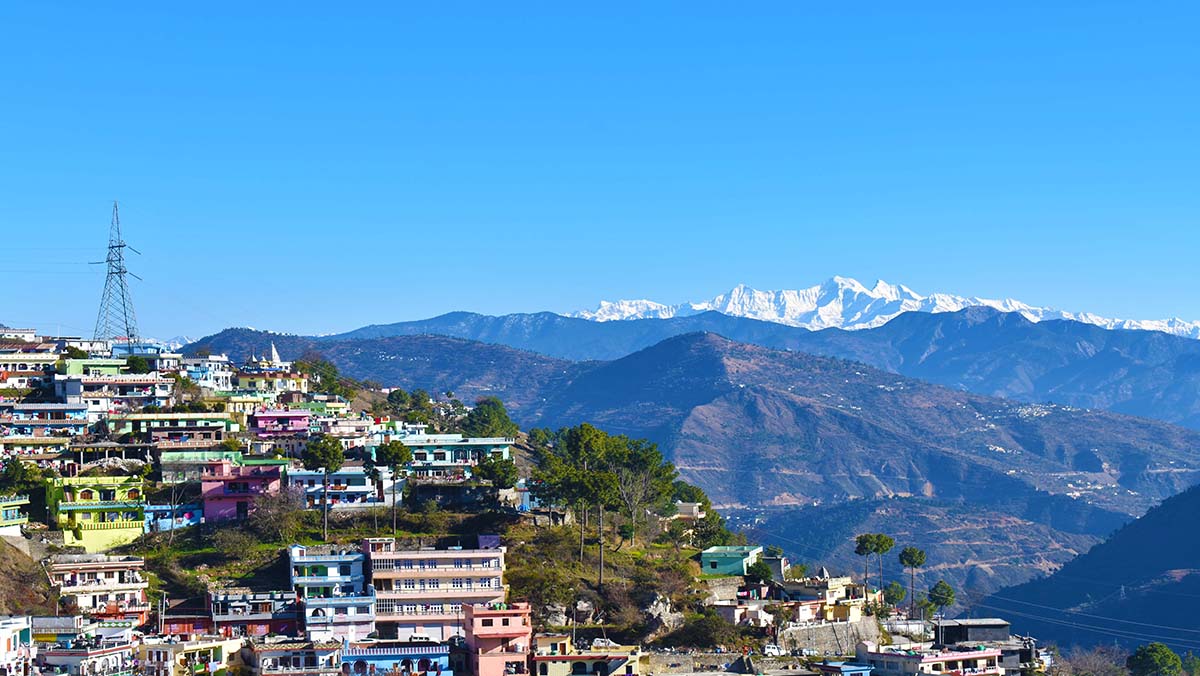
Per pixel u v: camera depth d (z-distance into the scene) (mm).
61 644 197500
